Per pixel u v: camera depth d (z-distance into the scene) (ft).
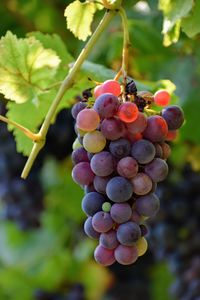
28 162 2.63
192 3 2.84
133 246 2.44
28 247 6.11
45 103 3.12
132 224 2.42
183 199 4.16
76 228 5.64
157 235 4.17
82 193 5.08
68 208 5.19
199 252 4.17
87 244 5.71
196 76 3.89
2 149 4.51
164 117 2.53
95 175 2.50
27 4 4.20
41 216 4.99
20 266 6.06
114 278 5.25
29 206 4.71
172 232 4.14
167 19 2.90
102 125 2.43
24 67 2.77
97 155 2.44
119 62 3.87
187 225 4.14
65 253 5.90
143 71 3.92
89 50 2.63
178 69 3.92
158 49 3.90
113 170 2.45
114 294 5.23
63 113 4.31
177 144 4.08
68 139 4.37
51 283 5.93
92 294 5.71
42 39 3.23
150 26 3.87
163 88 3.17
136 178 2.43
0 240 6.34
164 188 4.16
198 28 2.93
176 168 4.20
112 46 3.86
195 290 4.16
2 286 6.12
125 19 2.66
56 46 3.22
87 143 2.43
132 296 5.20
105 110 2.41
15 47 2.75
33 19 4.25
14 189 4.64
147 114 2.56
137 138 2.46
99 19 3.88
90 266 5.79
